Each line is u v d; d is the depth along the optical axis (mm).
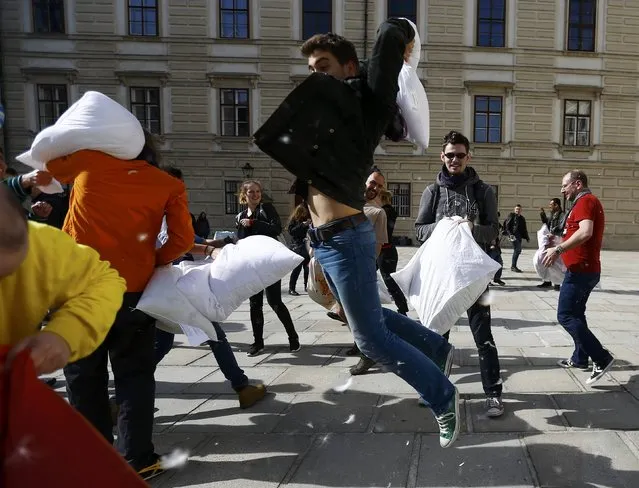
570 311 3578
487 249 3287
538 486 2236
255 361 4453
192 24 22797
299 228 7000
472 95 23391
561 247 3484
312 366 4262
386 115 2193
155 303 2340
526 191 23766
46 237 1359
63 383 3912
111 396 3482
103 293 1380
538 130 23609
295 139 2033
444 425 2367
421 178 23547
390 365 2338
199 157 23312
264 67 23078
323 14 23109
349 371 4066
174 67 22953
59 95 22969
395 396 3449
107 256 2254
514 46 23266
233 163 23344
